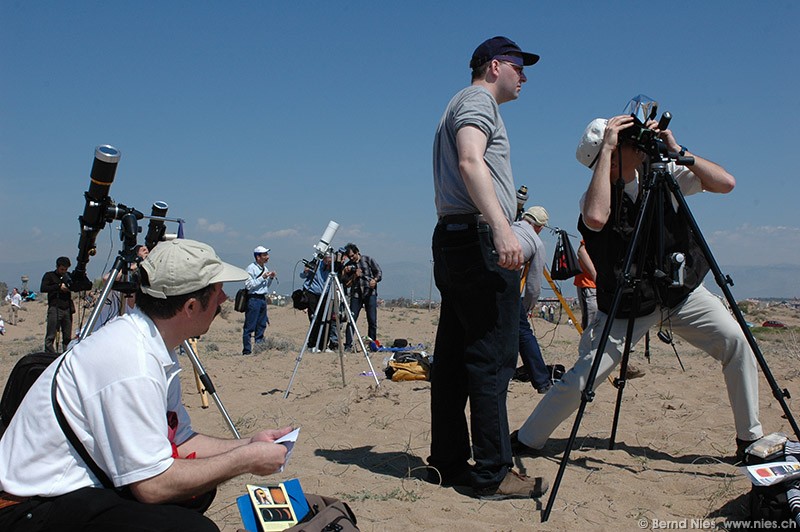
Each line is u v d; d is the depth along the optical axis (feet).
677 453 17.30
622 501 14.17
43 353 10.39
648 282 15.26
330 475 15.84
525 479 14.55
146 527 8.38
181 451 10.53
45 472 8.52
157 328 9.19
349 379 29.37
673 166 16.30
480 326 14.16
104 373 8.52
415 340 60.13
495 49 14.52
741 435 15.83
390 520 13.16
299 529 9.87
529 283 20.89
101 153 12.22
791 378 25.80
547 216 24.31
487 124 13.50
